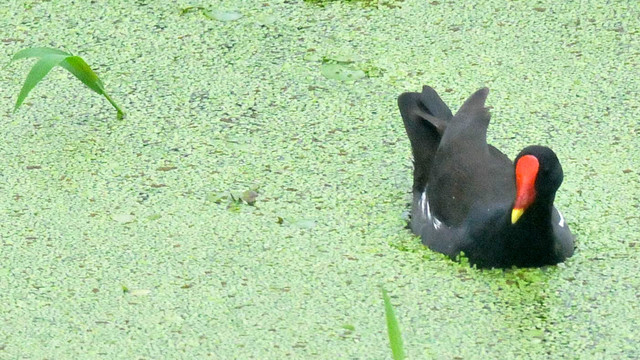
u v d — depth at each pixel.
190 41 18.83
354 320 13.24
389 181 15.88
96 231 14.83
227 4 19.77
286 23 19.25
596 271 14.08
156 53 18.58
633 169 15.88
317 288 13.79
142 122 17.06
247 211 15.25
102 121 17.12
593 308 13.42
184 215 15.14
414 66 18.17
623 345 12.80
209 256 14.38
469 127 14.95
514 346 12.80
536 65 18.11
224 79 17.97
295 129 16.89
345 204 15.43
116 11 19.59
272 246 14.56
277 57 18.44
